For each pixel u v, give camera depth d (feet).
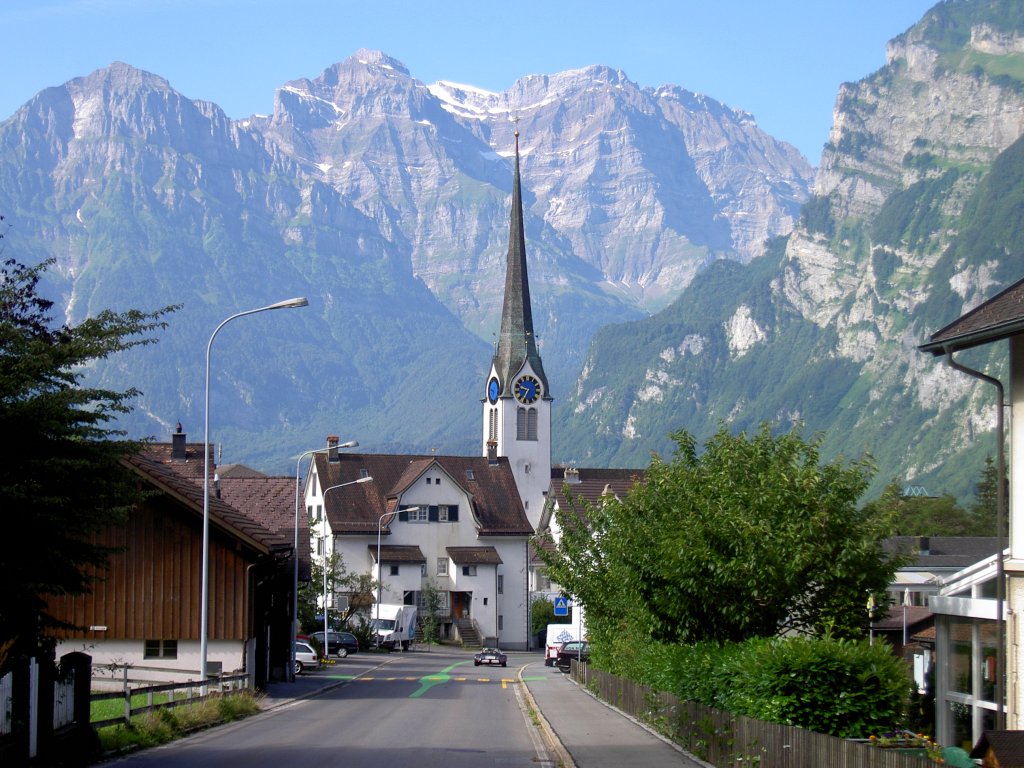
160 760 87.10
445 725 119.34
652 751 90.17
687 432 109.50
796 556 88.48
